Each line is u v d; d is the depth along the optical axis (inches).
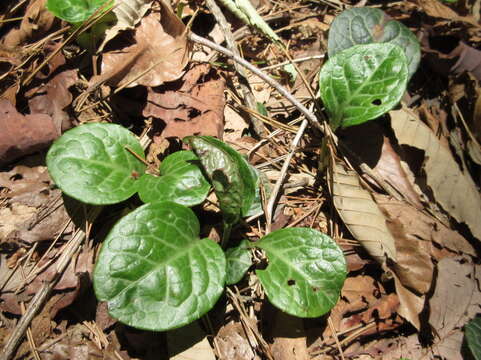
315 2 12.8
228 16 11.9
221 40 11.3
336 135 10.6
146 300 7.8
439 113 11.1
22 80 9.9
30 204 9.3
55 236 9.2
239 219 8.9
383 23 10.8
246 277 9.2
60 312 8.8
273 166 10.4
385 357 8.8
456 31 11.7
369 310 9.1
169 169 9.1
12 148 9.2
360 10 10.8
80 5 9.9
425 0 11.9
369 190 10.0
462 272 9.4
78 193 8.4
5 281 8.8
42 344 8.5
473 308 9.1
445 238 9.8
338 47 10.7
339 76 9.9
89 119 10.1
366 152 10.4
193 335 8.5
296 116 11.0
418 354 8.8
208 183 8.8
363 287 9.3
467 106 11.0
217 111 10.0
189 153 9.2
